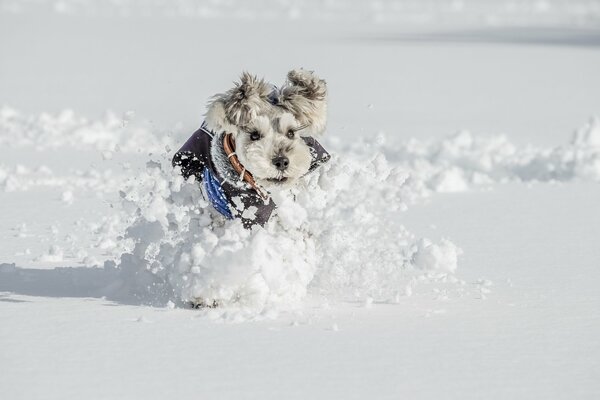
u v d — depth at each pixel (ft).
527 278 32.78
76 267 33.71
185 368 22.54
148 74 115.34
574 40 182.19
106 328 25.89
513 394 21.21
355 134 71.92
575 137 64.39
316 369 22.62
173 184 30.78
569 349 24.52
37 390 20.99
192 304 28.66
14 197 47.85
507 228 42.04
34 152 62.18
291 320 27.04
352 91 102.53
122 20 217.56
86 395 20.74
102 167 56.54
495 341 25.16
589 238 39.81
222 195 29.32
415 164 57.06
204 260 28.30
